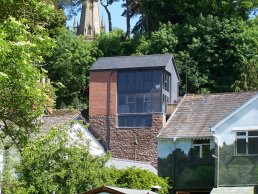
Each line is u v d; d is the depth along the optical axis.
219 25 72.19
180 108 49.56
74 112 51.12
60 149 33.41
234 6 78.31
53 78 73.06
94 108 58.88
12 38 20.33
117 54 77.12
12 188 32.78
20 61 19.92
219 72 70.88
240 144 41.94
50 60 73.50
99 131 58.19
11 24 20.28
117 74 58.81
